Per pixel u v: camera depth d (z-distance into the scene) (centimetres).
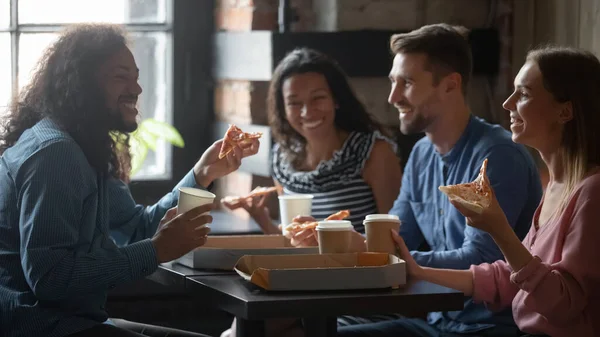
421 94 308
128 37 265
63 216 233
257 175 428
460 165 305
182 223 243
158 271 266
